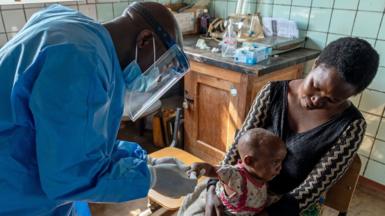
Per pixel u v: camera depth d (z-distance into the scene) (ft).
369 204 6.65
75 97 1.95
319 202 3.40
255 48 6.07
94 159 2.14
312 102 2.98
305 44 7.34
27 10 6.59
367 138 6.85
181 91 9.16
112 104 2.47
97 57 2.10
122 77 2.56
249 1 7.95
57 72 1.94
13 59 2.14
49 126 1.93
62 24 2.23
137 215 5.79
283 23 7.23
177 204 4.46
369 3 6.13
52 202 2.45
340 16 6.60
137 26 2.61
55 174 2.01
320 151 3.13
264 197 3.36
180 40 2.80
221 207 3.43
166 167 2.79
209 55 6.35
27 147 2.19
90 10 7.45
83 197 2.19
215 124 6.87
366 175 7.09
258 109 3.55
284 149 3.19
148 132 9.18
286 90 3.43
